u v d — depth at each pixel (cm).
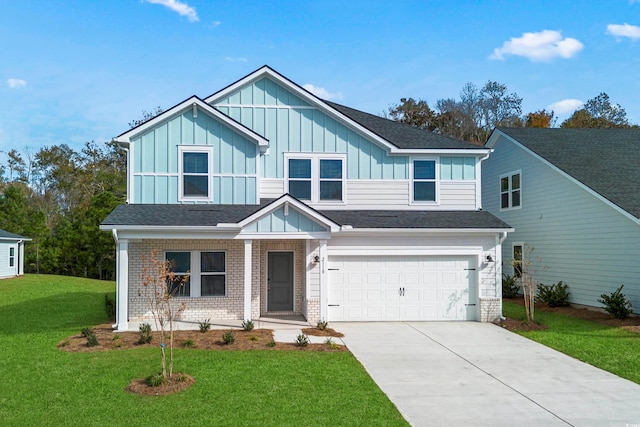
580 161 2041
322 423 712
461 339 1329
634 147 2191
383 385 913
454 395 861
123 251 1389
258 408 766
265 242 1670
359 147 1736
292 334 1345
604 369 1040
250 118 1694
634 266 1645
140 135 1579
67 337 1288
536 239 2205
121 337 1280
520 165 2330
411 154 1750
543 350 1209
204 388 857
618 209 1655
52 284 2906
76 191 5622
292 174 1698
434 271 1614
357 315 1588
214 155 1600
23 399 804
